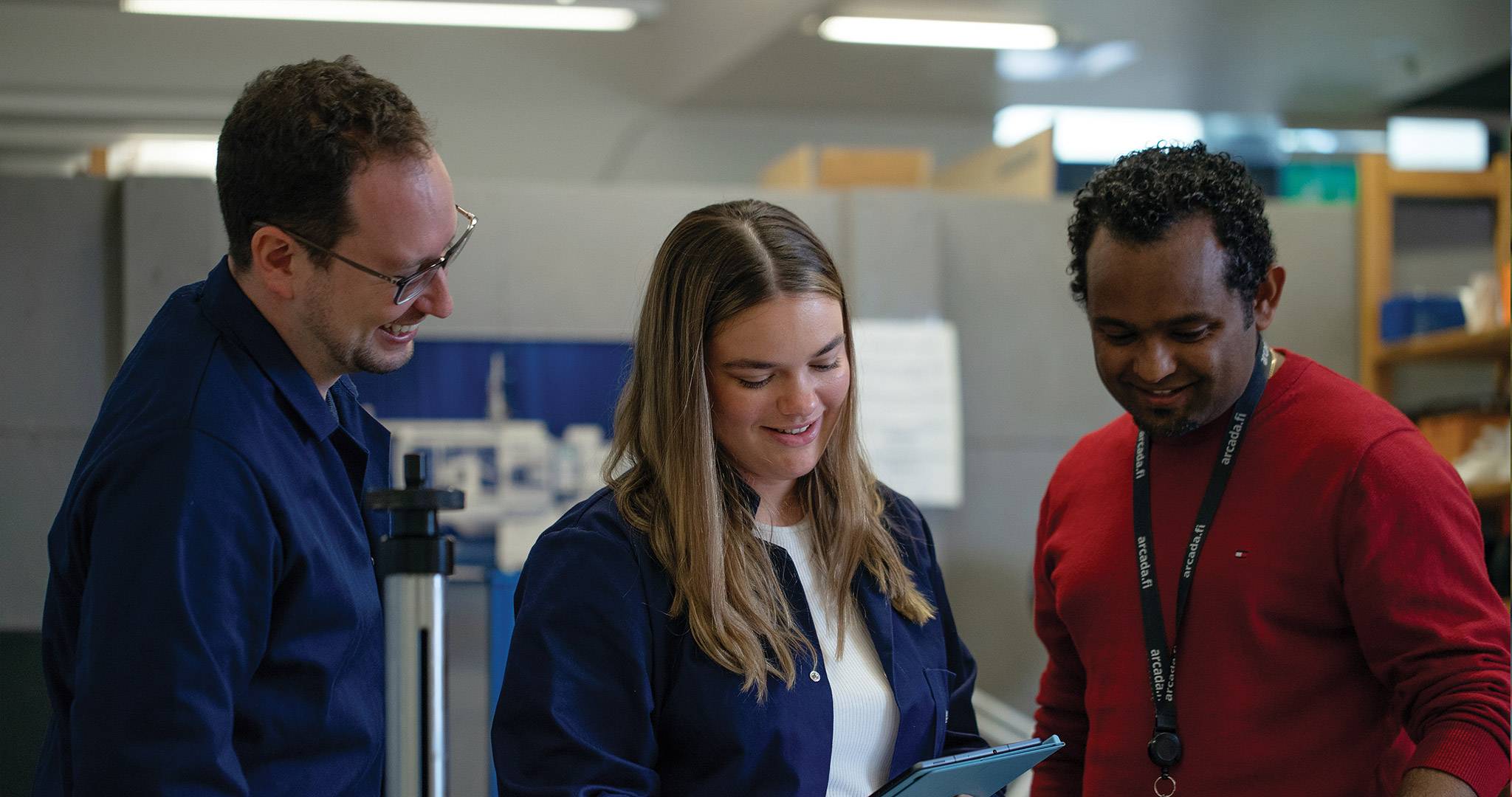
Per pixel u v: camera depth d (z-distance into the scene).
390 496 1.09
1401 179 4.55
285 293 1.46
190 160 6.52
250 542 1.37
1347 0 4.64
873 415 4.32
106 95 6.13
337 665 1.47
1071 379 4.54
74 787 1.29
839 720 1.48
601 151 6.74
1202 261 1.48
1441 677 1.42
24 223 3.89
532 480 4.13
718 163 6.82
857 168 4.63
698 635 1.41
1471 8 4.77
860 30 5.17
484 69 6.37
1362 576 1.47
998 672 4.44
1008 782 1.38
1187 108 6.37
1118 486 1.73
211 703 1.29
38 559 3.84
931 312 4.39
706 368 1.47
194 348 1.43
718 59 5.86
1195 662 1.56
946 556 4.41
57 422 3.88
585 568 1.42
